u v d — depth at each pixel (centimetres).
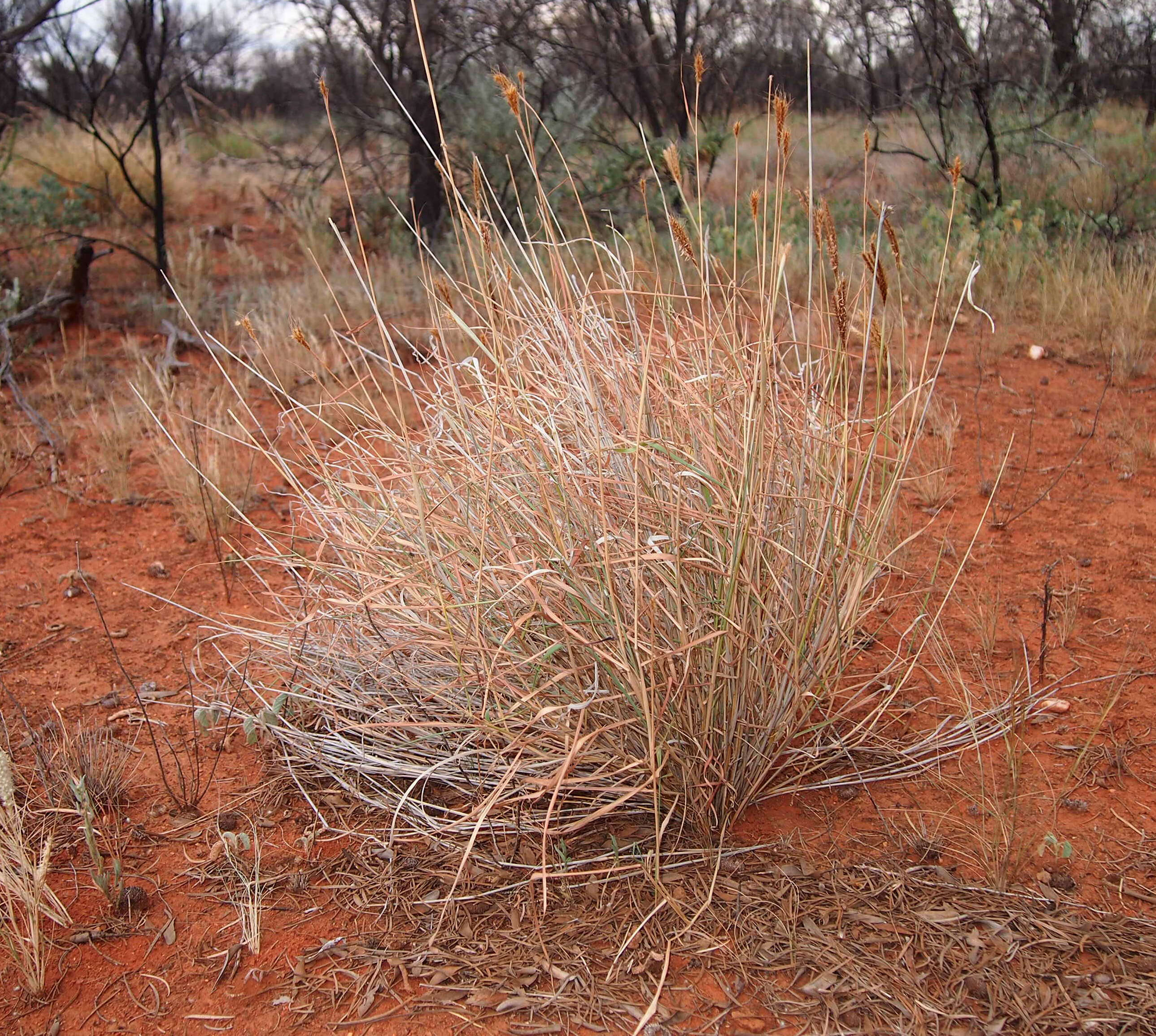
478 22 877
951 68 898
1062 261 691
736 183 241
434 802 271
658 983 210
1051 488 448
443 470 266
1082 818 255
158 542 448
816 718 296
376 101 938
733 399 262
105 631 331
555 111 885
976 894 229
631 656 237
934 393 554
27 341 676
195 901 243
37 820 272
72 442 548
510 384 257
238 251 861
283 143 1316
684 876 238
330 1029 205
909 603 360
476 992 210
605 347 273
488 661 249
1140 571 375
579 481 246
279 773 290
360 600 253
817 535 261
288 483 498
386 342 275
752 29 1065
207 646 363
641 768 247
